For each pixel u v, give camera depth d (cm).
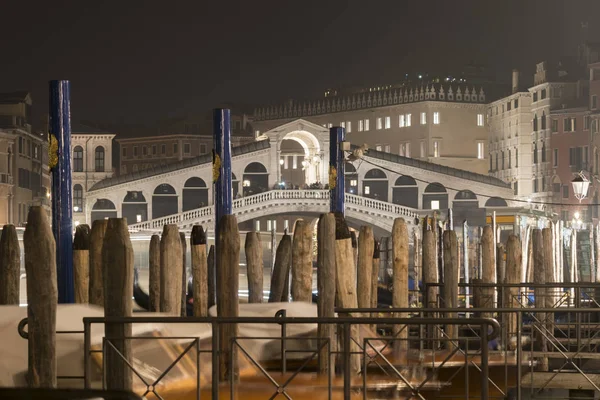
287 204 8788
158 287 1895
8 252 1616
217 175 2081
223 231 1338
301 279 1658
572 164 10638
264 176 10450
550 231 2173
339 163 2667
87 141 12006
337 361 1551
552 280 2173
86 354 1016
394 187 9888
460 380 1600
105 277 1091
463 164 12350
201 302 1834
